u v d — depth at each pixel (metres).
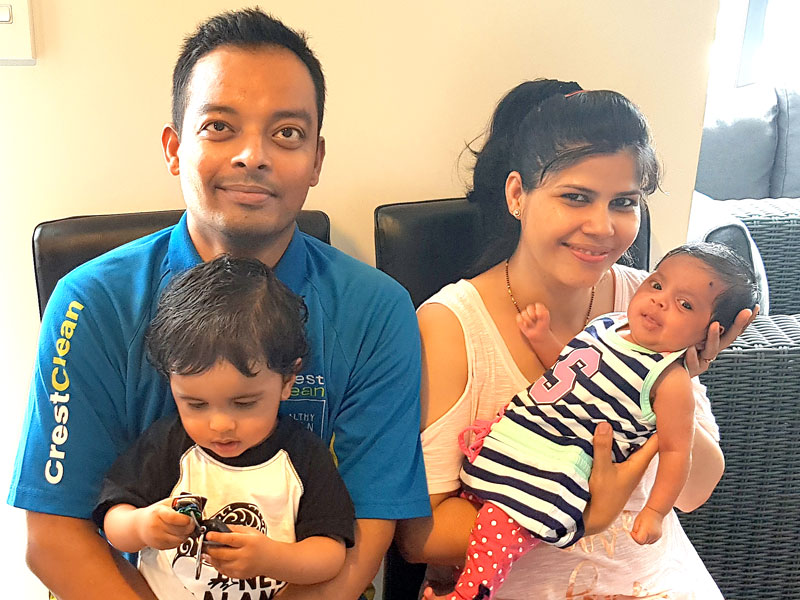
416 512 0.88
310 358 0.88
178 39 1.06
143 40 1.05
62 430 0.81
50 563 0.80
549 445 0.89
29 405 0.83
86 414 0.82
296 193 0.83
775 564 1.34
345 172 1.15
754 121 1.98
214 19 0.83
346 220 1.18
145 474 0.78
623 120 0.90
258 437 0.78
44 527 0.80
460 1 1.11
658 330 0.87
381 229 1.08
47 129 1.07
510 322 1.00
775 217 1.65
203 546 0.72
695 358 0.89
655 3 1.17
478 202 1.06
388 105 1.13
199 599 0.78
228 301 0.74
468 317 0.97
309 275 0.91
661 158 1.23
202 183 0.81
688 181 1.26
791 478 1.28
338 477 0.82
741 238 1.39
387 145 1.15
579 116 0.90
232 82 0.79
